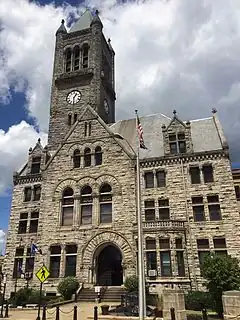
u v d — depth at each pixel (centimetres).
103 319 2214
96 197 4181
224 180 3822
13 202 4634
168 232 3581
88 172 4362
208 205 3769
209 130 4456
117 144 4391
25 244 4294
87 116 4772
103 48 6200
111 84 6222
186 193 3891
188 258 3538
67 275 3912
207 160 3991
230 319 1706
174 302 2011
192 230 3684
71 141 4666
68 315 2472
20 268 4066
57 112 5459
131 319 2155
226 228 3597
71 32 6141
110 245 3981
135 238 3738
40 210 4372
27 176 4731
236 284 2480
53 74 5822
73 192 4344
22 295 3484
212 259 2728
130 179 4128
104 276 4003
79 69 5697
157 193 3988
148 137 4691
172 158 4109
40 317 2389
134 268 3647
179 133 4303
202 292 2994
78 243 4009
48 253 4084
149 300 2892
